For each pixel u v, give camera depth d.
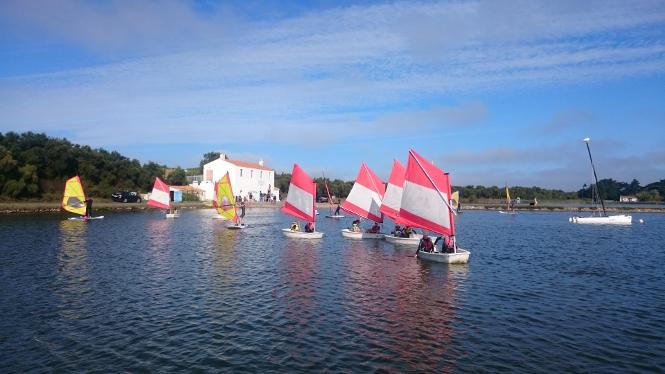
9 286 23.09
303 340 15.89
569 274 28.72
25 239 40.72
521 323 18.20
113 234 46.03
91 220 61.66
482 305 20.83
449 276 27.36
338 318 18.44
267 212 89.12
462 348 15.34
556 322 18.41
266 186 131.62
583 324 18.17
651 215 110.81
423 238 34.34
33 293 21.77
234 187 117.75
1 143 93.31
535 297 22.52
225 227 56.31
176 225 57.81
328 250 37.88
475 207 131.88
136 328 16.97
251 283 24.67
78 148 110.38
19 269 27.36
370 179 48.47
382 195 48.66
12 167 84.31
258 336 16.25
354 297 21.91
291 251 37.00
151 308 19.56
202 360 14.09
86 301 20.53
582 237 53.19
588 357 14.72
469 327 17.56
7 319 17.81
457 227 67.69
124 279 25.14
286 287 23.84
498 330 17.27
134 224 57.78
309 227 47.38
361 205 48.94
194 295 21.89
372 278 26.44
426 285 24.78
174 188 113.00
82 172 102.19
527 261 33.94
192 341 15.69
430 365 13.89
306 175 46.75
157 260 31.47
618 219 78.62
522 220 85.25
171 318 18.20
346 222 71.12
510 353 14.95
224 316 18.56
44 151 95.69
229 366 13.66
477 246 43.44
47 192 92.56
